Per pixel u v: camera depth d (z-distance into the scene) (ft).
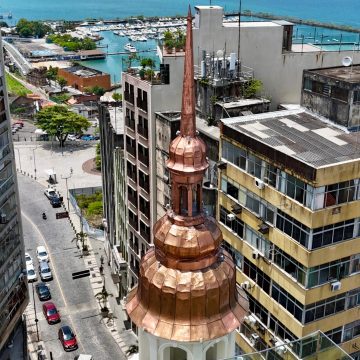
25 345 182.39
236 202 135.74
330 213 111.86
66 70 599.16
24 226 296.30
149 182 184.34
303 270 115.03
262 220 125.90
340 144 123.85
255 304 133.90
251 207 130.52
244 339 137.28
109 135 230.07
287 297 121.80
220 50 175.52
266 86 183.62
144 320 65.26
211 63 166.40
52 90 569.23
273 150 119.03
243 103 160.25
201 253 63.26
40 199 331.57
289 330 122.62
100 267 253.85
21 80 627.05
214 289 63.67
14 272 172.86
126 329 212.64
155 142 176.24
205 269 64.39
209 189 148.56
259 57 180.86
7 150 164.25
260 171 125.18
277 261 123.65
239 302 68.90
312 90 144.25
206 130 157.69
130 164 197.77
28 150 416.67
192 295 63.00
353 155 116.67
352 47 237.45
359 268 121.80
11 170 167.84
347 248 117.50
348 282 120.78
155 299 64.59
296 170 112.57
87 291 237.04
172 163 62.59
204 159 62.80
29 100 518.78
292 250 117.29
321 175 107.45
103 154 249.34
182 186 63.00
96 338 207.62
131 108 188.65
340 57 191.62
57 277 247.29
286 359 96.22
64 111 429.79
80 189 335.47
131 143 193.47
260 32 178.81
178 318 63.93
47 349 201.16
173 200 64.49
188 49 58.95
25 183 354.95
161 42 206.49
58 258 263.49
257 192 126.82
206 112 168.25
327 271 117.08
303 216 112.37
